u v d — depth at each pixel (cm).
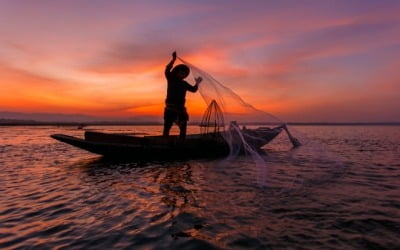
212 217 456
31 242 373
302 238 375
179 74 1068
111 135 1091
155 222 438
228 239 374
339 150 1641
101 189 660
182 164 1040
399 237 376
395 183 713
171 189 648
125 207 517
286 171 873
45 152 1546
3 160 1203
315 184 690
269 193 603
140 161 1122
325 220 439
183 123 1117
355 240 368
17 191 652
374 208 501
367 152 1537
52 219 459
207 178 770
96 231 407
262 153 1369
